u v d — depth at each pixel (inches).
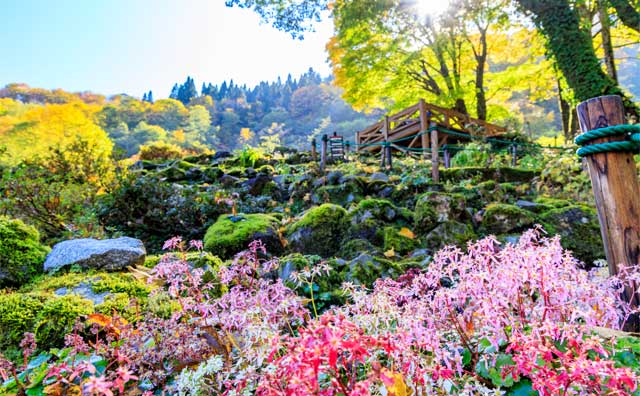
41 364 61.2
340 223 150.9
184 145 2188.7
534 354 36.6
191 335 59.8
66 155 235.6
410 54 498.0
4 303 78.6
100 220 187.5
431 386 41.9
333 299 96.9
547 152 271.4
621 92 244.5
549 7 260.1
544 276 44.9
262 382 36.7
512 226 141.1
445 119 372.5
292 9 469.4
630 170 64.4
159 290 78.4
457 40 542.0
